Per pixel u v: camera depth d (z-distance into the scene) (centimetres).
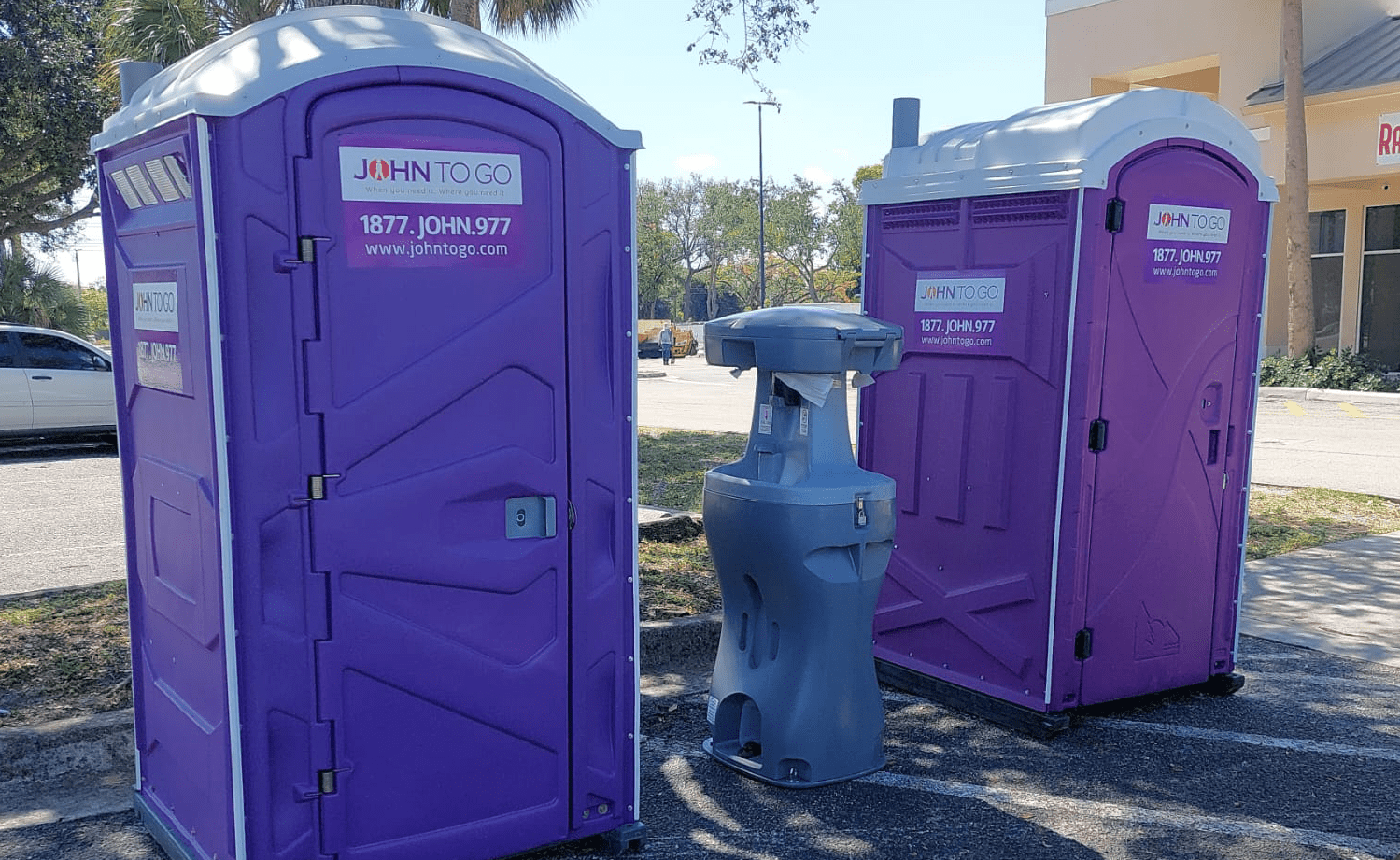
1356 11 2195
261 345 290
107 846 364
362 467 305
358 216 298
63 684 483
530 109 319
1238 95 2238
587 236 333
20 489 1072
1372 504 972
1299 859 366
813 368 400
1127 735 479
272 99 285
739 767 433
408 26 320
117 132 332
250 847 303
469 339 315
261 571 296
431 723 323
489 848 336
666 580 673
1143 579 495
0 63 2186
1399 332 2134
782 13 1151
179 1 1411
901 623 539
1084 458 465
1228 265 502
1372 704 518
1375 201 2138
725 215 7650
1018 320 476
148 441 344
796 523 405
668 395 2377
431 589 318
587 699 349
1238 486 524
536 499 334
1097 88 2542
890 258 539
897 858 365
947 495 512
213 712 309
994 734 480
